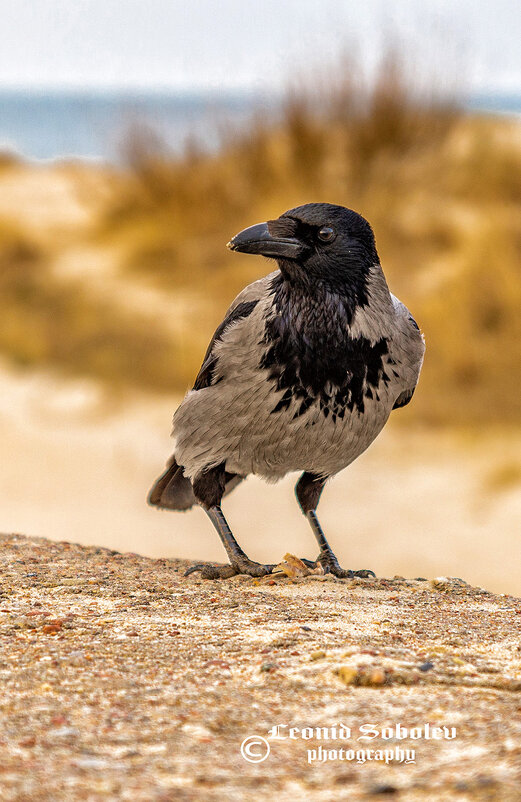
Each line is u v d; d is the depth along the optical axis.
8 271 26.72
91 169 35.34
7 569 7.12
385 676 4.27
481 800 2.98
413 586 7.01
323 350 6.84
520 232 23.23
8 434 17.75
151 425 18.53
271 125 27.73
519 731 3.57
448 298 21.03
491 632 5.34
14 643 4.94
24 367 21.72
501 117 29.44
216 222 27.47
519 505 13.91
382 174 26.84
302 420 6.99
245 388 6.97
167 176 28.81
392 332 7.08
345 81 27.20
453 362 19.62
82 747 3.51
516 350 19.77
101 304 24.06
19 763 3.33
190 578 7.07
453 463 16.12
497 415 18.27
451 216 25.12
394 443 17.23
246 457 7.32
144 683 4.27
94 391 20.27
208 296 24.42
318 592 6.61
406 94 27.33
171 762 3.38
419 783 3.19
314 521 7.95
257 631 5.23
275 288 7.04
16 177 40.19
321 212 6.75
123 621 5.46
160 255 26.64
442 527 13.45
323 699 4.06
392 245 24.47
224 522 7.50
